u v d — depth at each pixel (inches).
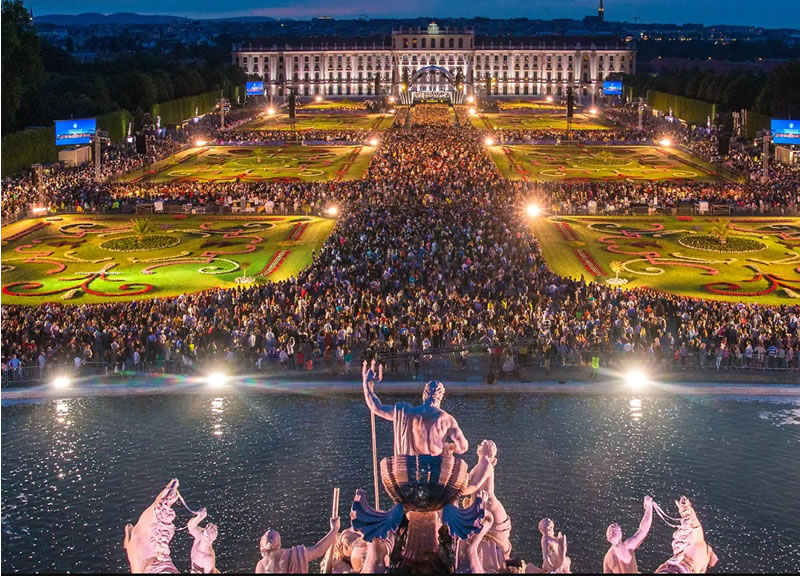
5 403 2891.2
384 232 4909.0
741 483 2257.6
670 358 3213.6
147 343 3240.7
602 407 2819.9
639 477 2292.1
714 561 1205.7
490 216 5393.7
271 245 5241.1
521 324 3390.7
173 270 4672.7
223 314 3572.8
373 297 3767.2
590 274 4589.1
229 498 2214.6
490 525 968.9
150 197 6456.7
